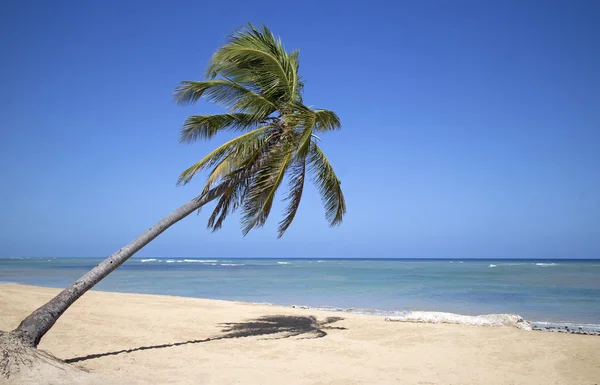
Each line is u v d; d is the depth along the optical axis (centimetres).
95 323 1166
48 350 835
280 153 872
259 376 702
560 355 888
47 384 573
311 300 2305
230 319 1315
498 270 6444
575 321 1603
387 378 714
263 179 859
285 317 1377
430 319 1306
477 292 2722
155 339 993
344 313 1539
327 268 7694
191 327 1162
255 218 869
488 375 745
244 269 7162
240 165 900
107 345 912
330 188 1086
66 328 1077
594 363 829
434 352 907
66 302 719
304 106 860
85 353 827
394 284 3462
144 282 3753
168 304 1661
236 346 935
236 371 729
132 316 1310
